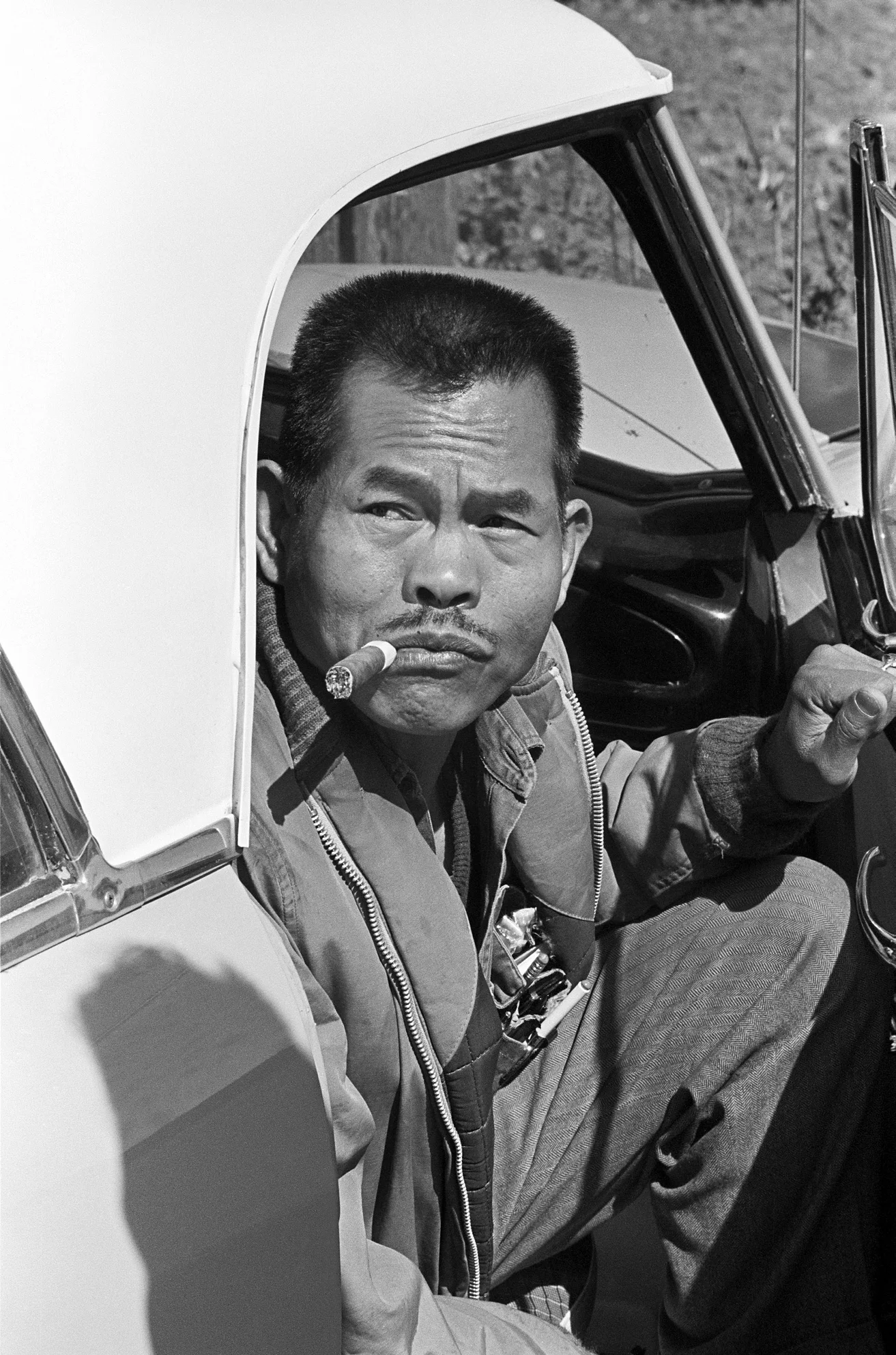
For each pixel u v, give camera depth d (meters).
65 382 1.24
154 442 1.28
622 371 2.86
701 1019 1.96
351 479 1.49
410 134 1.57
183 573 1.28
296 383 1.53
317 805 1.56
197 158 1.39
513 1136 2.04
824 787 1.86
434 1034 1.63
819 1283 1.92
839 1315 1.92
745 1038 1.93
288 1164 1.26
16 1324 1.06
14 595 1.17
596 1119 2.00
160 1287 1.15
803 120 2.39
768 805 1.93
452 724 1.54
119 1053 1.15
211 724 1.28
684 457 2.68
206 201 1.37
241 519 1.33
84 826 1.16
